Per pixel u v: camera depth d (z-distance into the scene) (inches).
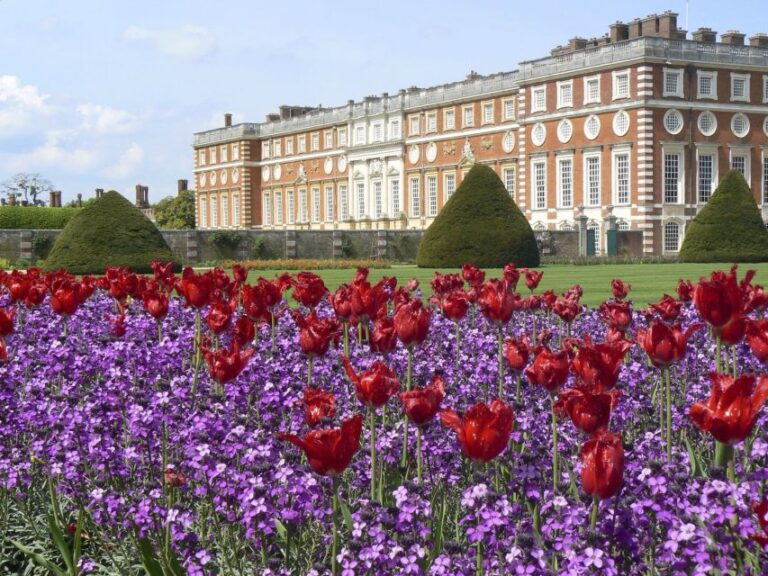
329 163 3826.3
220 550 209.2
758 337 217.0
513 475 192.5
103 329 411.8
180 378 268.1
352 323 285.7
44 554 227.1
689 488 170.4
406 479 211.0
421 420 183.8
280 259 2395.4
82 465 236.1
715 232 1993.1
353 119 3636.8
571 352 246.7
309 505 188.2
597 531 157.1
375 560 168.7
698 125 2431.1
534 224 2691.9
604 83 2471.7
